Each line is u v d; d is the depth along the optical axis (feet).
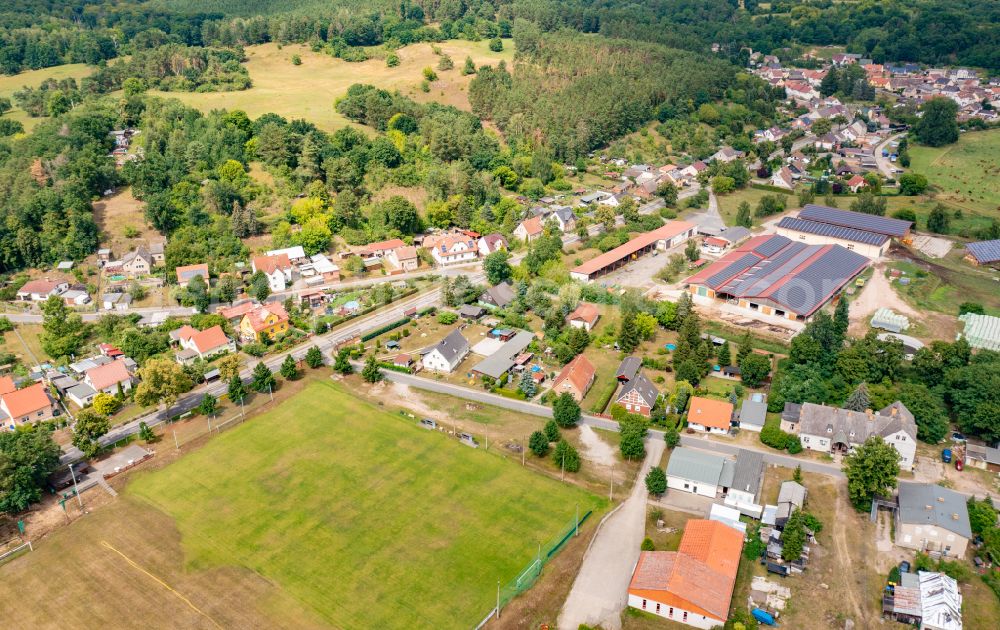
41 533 384.47
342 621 327.26
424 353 561.84
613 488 412.77
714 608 317.63
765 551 361.10
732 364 537.24
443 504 400.26
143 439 464.24
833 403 480.23
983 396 443.32
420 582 347.97
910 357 528.63
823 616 324.60
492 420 479.00
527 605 334.85
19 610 336.70
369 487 415.03
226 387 527.40
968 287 655.35
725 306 630.33
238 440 462.19
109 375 522.47
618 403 483.51
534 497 405.39
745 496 394.73
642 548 363.15
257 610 333.62
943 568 345.92
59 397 522.06
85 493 415.85
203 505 403.13
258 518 391.86
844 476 415.23
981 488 401.49
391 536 377.09
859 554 359.05
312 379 534.78
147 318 622.95
